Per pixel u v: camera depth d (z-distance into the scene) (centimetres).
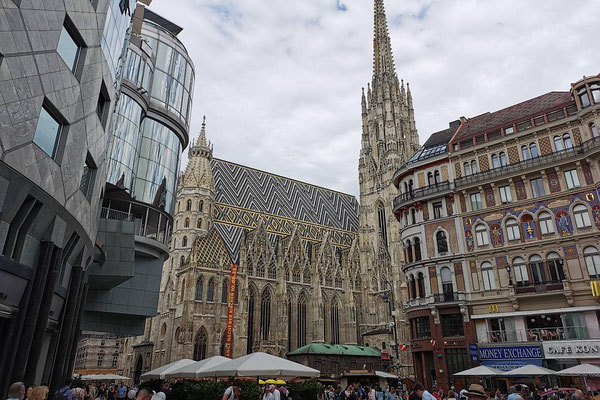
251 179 13688
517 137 4744
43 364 3111
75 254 3212
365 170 13888
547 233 4347
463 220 4897
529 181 4575
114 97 3525
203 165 11900
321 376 6750
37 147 2295
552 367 3934
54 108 2473
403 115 14100
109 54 3266
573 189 4272
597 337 3825
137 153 5078
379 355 9231
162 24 6375
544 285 4172
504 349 4184
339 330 11756
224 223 11638
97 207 3519
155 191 5234
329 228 13875
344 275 12256
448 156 5191
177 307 9500
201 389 2927
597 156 4138
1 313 2205
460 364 4456
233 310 9619
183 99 5875
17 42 2055
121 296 5041
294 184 14862
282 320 10450
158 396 1798
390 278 11800
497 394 3083
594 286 3859
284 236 12481
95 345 16425
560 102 4828
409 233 5309
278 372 2705
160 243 5197
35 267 2505
